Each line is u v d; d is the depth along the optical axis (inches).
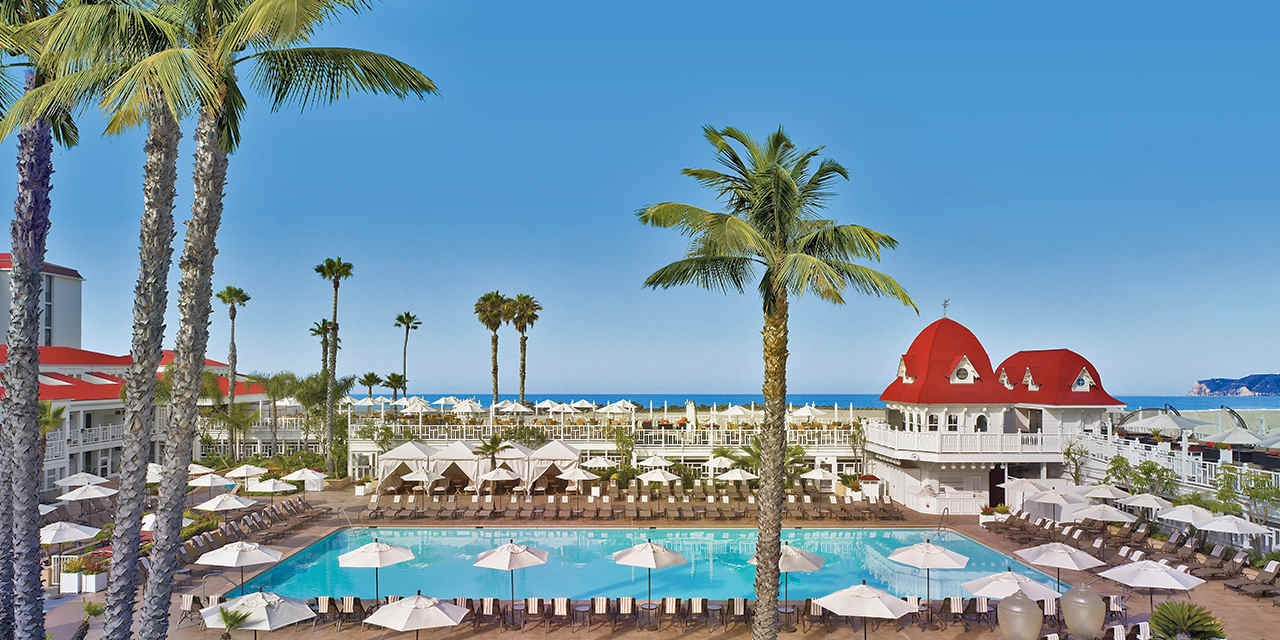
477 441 1812.3
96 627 748.6
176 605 842.8
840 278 624.1
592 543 1235.9
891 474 1611.7
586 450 1808.6
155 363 444.1
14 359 483.5
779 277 593.6
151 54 392.5
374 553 815.1
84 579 860.0
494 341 2566.4
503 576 1045.8
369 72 449.7
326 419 1883.6
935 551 802.8
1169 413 1812.3
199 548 1026.7
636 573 1061.8
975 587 754.8
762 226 654.5
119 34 385.1
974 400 1534.2
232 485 1302.9
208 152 426.9
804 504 1451.8
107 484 1507.1
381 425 1835.6
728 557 1154.0
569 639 756.0
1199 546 1002.7
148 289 434.9
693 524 1339.8
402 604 673.6
